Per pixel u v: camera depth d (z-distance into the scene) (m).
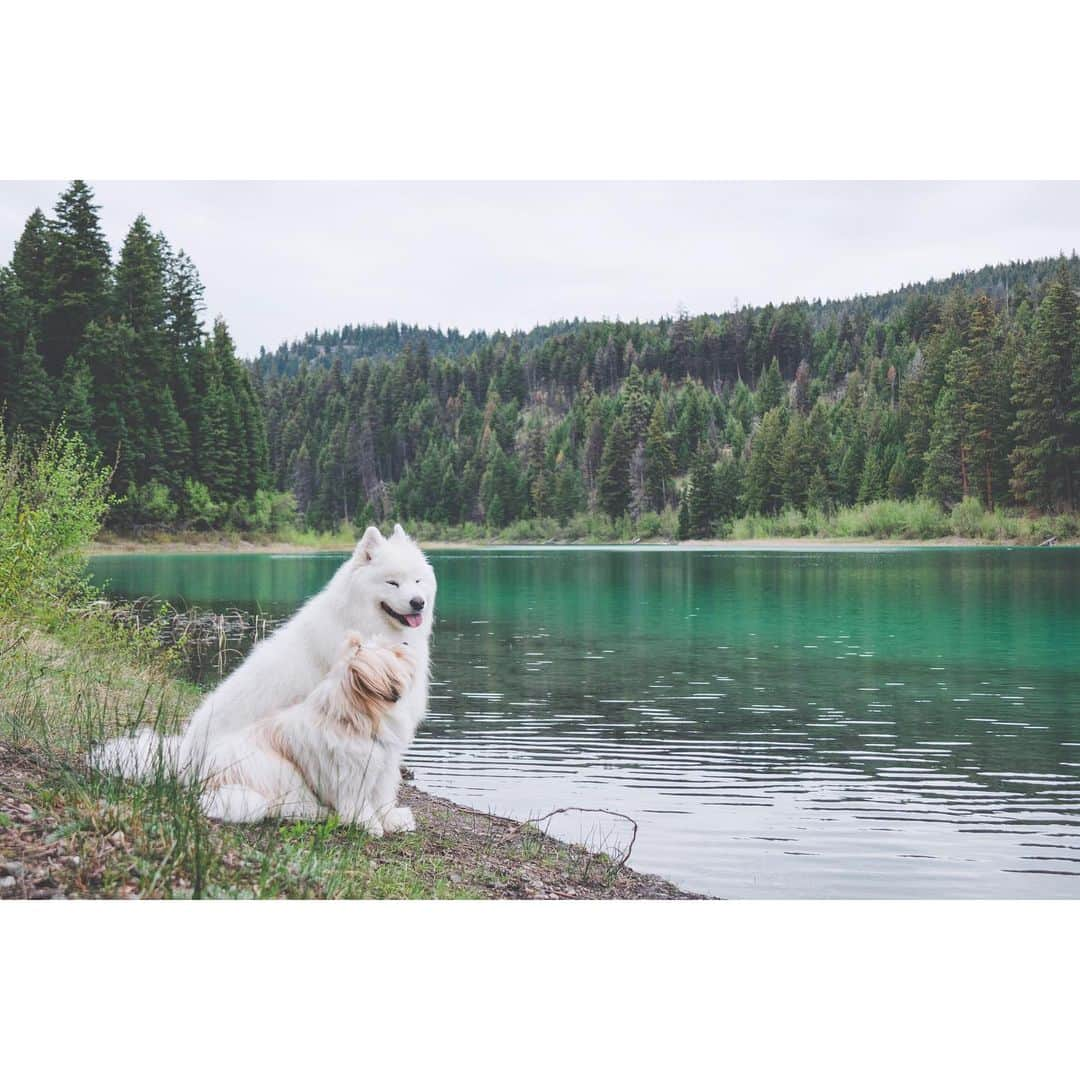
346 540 92.12
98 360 70.06
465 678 15.73
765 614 25.97
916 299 140.50
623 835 7.68
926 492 77.88
